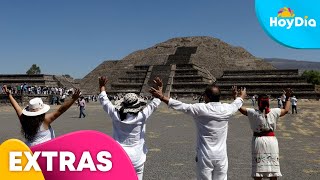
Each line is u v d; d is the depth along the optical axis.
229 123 35.09
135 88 150.88
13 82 131.12
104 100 7.57
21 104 78.44
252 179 11.55
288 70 125.12
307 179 11.56
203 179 7.61
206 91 8.00
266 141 8.97
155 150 17.69
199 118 7.66
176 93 140.25
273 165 8.94
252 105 75.94
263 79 125.25
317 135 24.92
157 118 41.72
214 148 7.59
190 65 154.75
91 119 39.16
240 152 17.14
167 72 152.12
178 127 30.64
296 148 18.64
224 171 7.67
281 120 38.50
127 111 7.20
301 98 114.94
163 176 11.93
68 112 53.31
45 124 6.82
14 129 27.84
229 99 118.81
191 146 19.14
